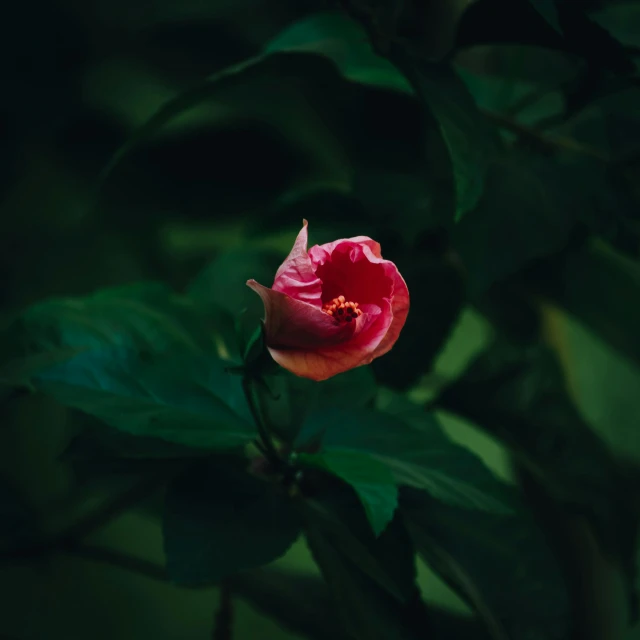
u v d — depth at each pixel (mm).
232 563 522
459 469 555
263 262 661
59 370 548
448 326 656
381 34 580
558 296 675
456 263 663
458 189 550
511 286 677
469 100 567
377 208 661
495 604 589
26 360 567
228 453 546
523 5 562
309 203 662
